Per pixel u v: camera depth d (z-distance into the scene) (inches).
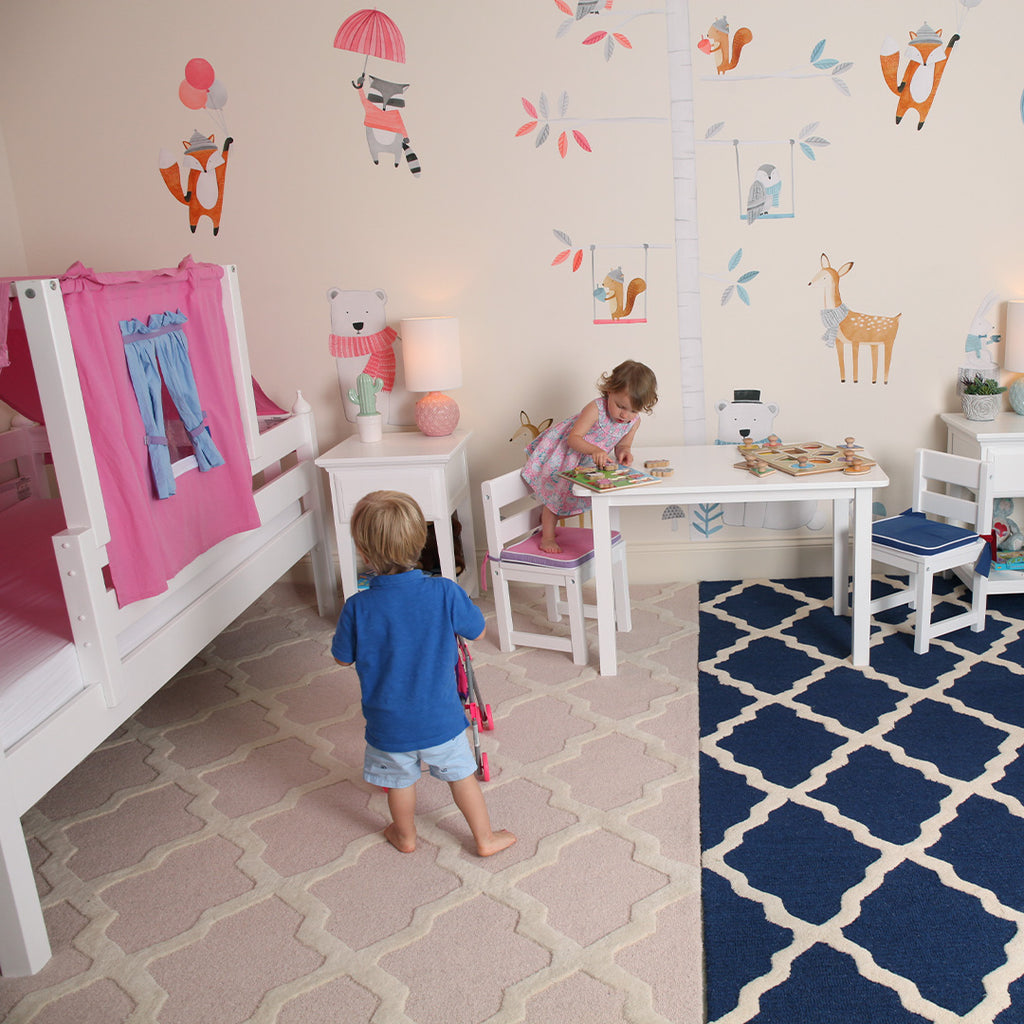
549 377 151.8
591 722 113.3
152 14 143.5
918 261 143.1
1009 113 136.9
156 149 148.9
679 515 156.1
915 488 136.9
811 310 146.1
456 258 148.6
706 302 146.9
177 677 132.3
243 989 75.6
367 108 144.3
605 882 85.4
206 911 85.0
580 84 140.9
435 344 141.1
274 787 104.5
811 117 139.4
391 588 86.7
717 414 151.3
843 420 150.1
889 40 135.9
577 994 72.7
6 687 79.0
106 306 87.6
